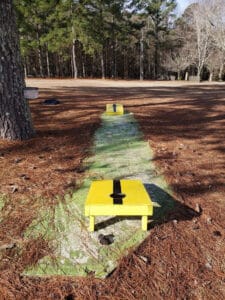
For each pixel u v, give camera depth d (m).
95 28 26.61
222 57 30.94
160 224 2.50
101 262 2.05
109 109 7.04
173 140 4.89
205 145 4.64
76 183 3.21
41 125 5.74
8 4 4.05
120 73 40.72
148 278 1.94
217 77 35.03
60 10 24.78
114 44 34.06
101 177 3.38
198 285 1.90
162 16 32.31
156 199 2.90
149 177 3.41
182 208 2.75
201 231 2.42
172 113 7.34
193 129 5.66
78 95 10.85
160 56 36.12
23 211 2.66
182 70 35.41
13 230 2.38
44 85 16.09
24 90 4.52
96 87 15.75
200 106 8.48
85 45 27.11
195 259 2.11
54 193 2.98
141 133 5.31
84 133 5.25
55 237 2.31
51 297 1.78
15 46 4.26
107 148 4.45
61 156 4.04
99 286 1.87
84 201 2.83
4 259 2.07
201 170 3.63
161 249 2.20
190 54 31.83
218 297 1.81
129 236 2.33
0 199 2.85
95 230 2.40
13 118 4.47
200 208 2.76
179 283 1.91
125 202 2.36
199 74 29.50
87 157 4.03
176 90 14.75
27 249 2.17
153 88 15.96
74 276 1.94
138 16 30.58
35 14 24.84
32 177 3.34
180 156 4.12
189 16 32.09
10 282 1.89
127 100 9.63
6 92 4.32
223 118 6.68
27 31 23.11
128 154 4.19
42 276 1.93
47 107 7.77
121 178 3.37
